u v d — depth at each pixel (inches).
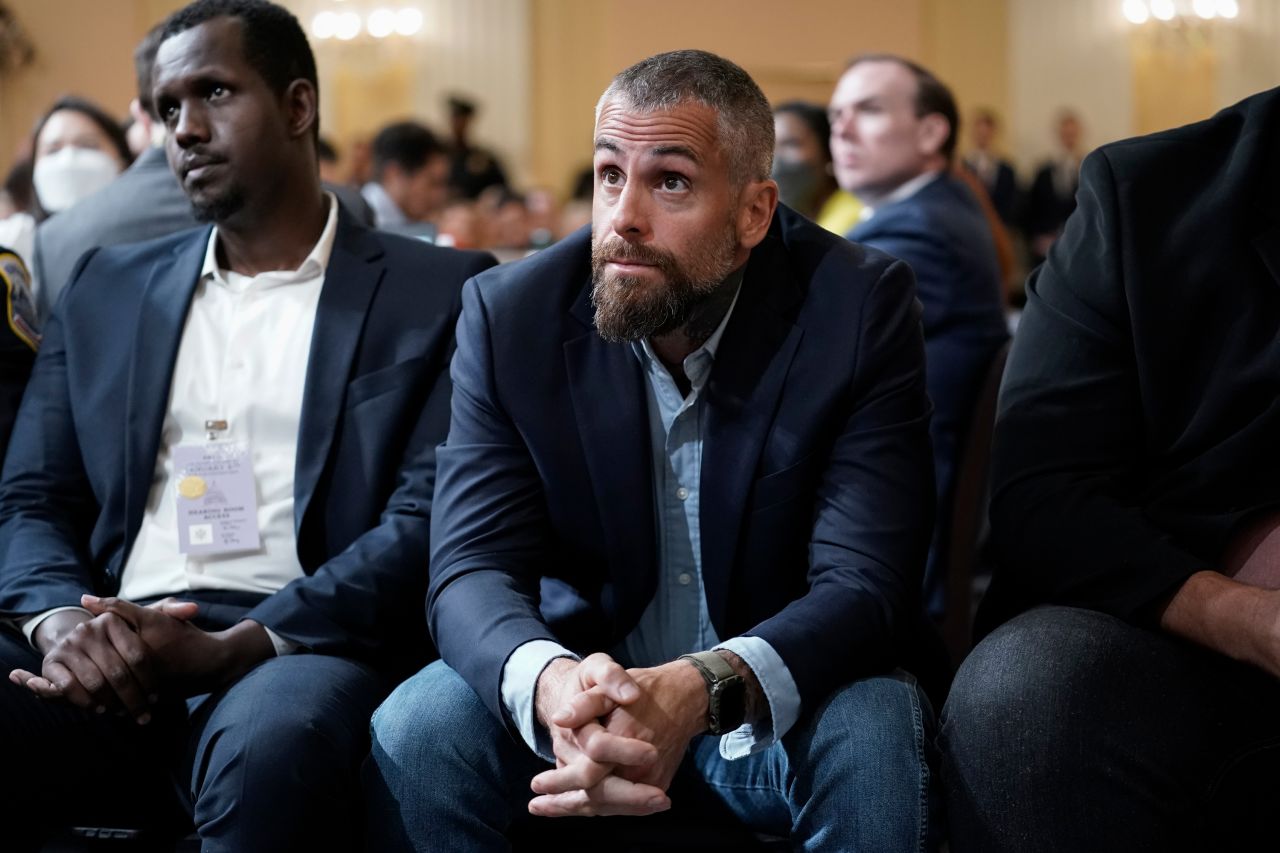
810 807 104.3
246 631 120.3
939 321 199.9
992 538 117.1
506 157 690.2
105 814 126.3
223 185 134.3
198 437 133.6
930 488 114.8
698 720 99.5
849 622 105.8
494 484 117.0
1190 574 103.4
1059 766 99.0
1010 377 119.3
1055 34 692.1
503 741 108.7
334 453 131.3
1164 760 99.3
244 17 136.1
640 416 115.2
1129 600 104.8
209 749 111.6
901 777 101.4
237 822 108.3
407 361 133.4
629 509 114.6
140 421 133.1
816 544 112.3
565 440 115.6
